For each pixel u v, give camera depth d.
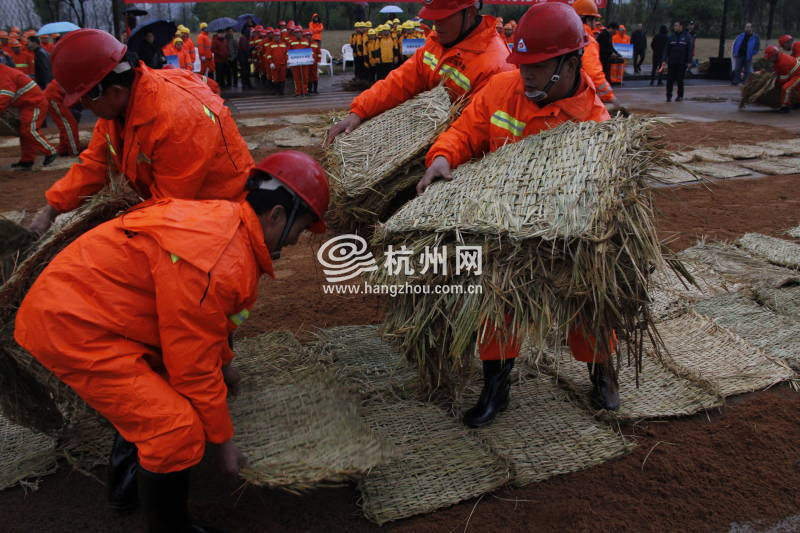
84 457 2.89
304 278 5.10
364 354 3.72
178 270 1.94
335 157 3.49
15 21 19.45
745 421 3.08
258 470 2.24
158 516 2.15
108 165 2.90
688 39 15.63
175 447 2.00
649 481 2.69
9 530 2.49
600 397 3.14
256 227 2.15
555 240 2.43
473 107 3.03
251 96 19.33
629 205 2.50
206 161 2.69
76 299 1.95
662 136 2.71
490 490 2.63
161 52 8.40
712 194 7.10
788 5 39.25
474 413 3.04
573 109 2.84
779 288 4.50
